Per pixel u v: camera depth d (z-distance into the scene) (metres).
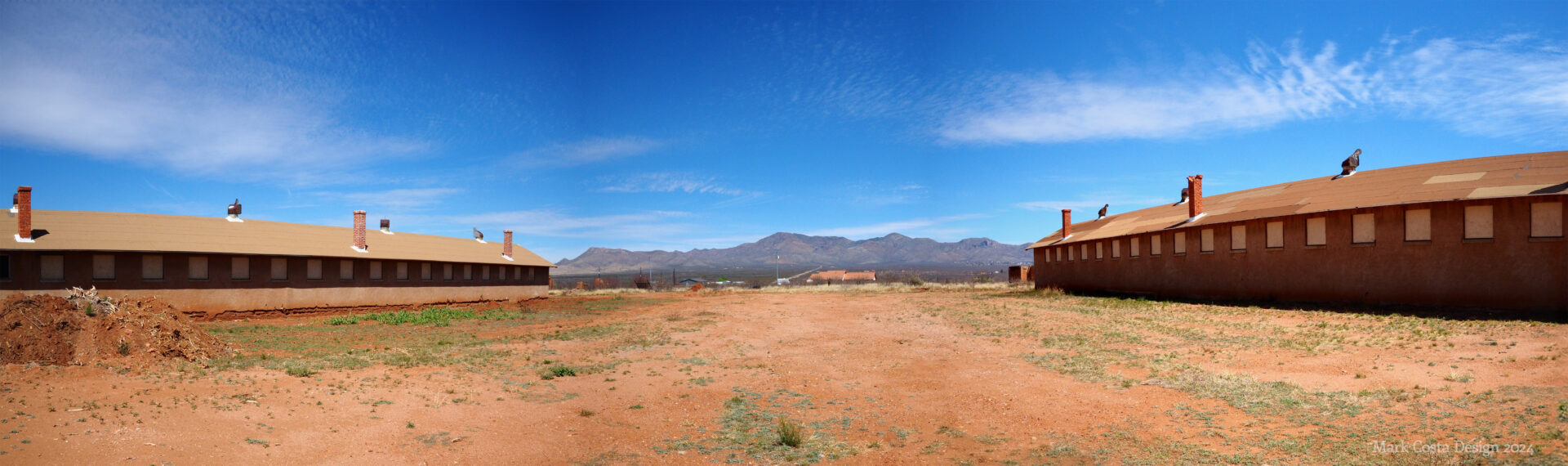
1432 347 16.92
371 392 13.89
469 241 49.66
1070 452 9.95
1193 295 34.06
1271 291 29.30
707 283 104.25
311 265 34.72
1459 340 17.52
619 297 56.78
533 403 13.64
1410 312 22.69
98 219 30.89
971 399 13.71
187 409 11.52
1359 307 24.84
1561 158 23.30
